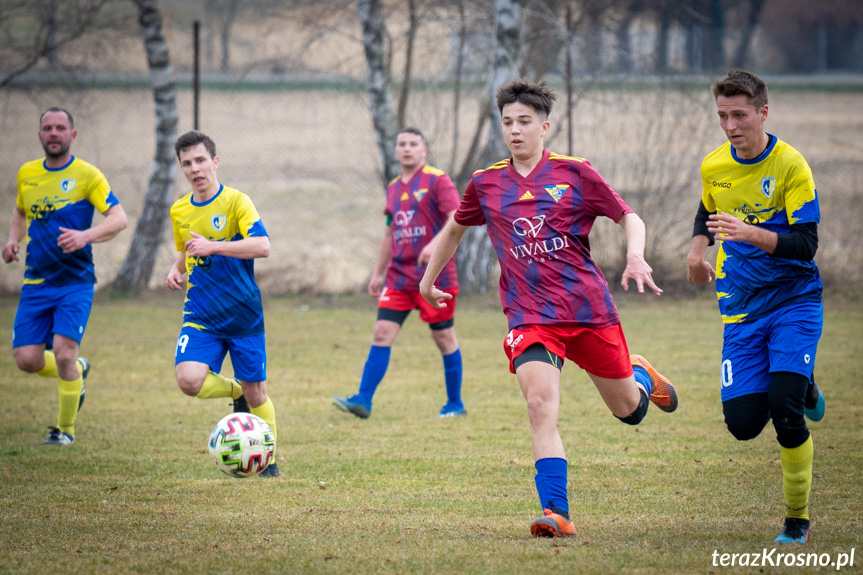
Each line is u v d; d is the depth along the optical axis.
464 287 49.03
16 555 12.98
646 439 22.12
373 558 12.59
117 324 41.94
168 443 22.14
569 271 13.92
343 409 24.86
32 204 21.80
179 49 81.31
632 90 49.22
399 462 20.11
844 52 102.56
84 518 15.37
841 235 51.03
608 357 14.16
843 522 14.78
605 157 49.00
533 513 15.73
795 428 13.57
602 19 59.31
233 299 18.36
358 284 51.66
